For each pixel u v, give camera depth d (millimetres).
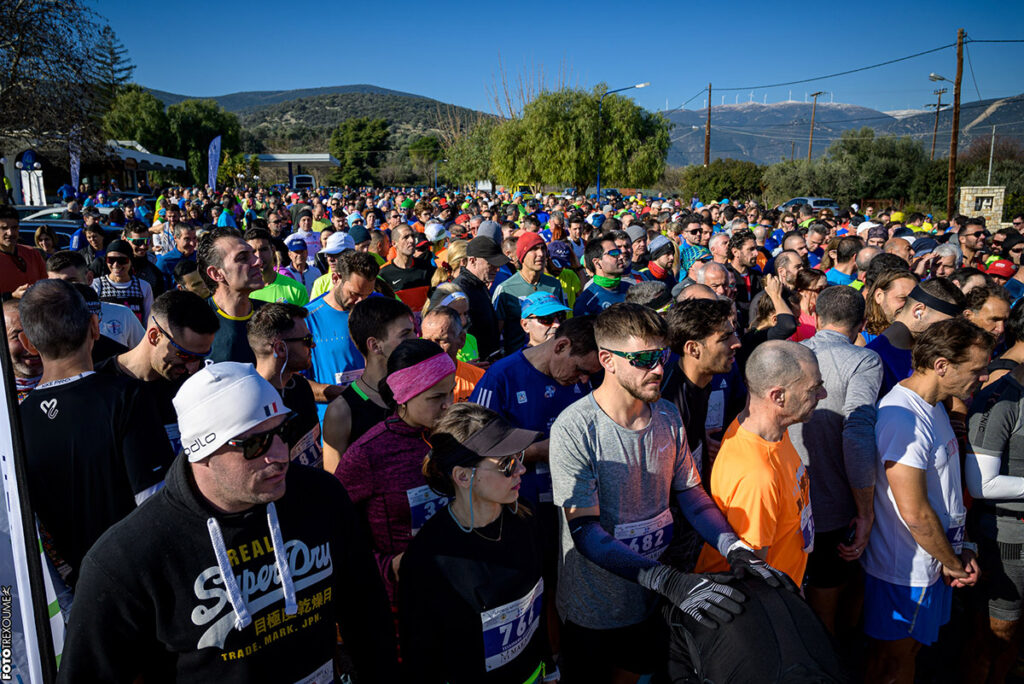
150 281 7094
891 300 4453
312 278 7395
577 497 2506
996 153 46031
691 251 8828
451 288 4730
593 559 2387
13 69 12680
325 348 4480
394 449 2600
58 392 2434
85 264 5066
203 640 1713
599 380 3814
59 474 2391
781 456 2574
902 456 2850
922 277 7062
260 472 1678
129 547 1646
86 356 2592
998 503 3205
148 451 2461
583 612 2705
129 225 7410
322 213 13352
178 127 62344
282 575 1793
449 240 9742
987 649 3336
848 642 3828
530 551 2268
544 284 5863
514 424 3334
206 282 4094
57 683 1661
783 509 2564
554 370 3301
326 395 3832
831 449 3252
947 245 7031
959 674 3506
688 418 3246
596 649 2711
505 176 37062
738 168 53094
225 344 4062
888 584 3039
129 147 37750
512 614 2178
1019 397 3084
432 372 2512
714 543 2484
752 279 7695
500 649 2176
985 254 10328
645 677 2771
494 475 2059
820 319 3506
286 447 1746
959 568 2893
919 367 2902
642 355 2367
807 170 47844
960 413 3729
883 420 2953
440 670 2160
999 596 3234
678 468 2744
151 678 1770
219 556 1692
